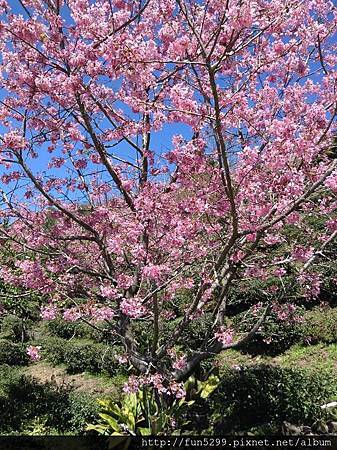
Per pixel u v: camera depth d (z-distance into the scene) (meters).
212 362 7.35
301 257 5.19
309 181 4.86
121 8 5.50
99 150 5.48
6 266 5.89
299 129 4.88
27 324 12.38
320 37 5.12
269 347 8.59
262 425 5.53
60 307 5.46
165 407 5.51
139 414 5.71
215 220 5.45
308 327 8.61
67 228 5.94
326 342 8.29
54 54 4.92
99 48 4.73
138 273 5.65
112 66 4.64
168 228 5.11
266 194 5.08
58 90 5.06
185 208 4.98
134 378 4.97
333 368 7.32
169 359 6.02
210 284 5.49
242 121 5.23
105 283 5.72
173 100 4.52
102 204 5.83
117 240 4.99
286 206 4.73
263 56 5.45
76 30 4.98
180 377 5.65
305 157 4.64
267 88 5.25
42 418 6.88
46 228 6.09
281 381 6.13
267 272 6.20
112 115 5.71
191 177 5.19
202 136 5.20
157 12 5.55
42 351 11.05
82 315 4.88
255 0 4.70
